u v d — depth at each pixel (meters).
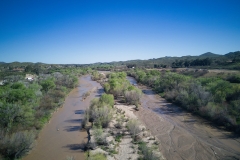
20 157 21.73
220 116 32.25
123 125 31.34
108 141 25.44
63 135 28.41
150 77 76.94
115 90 53.16
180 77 59.91
